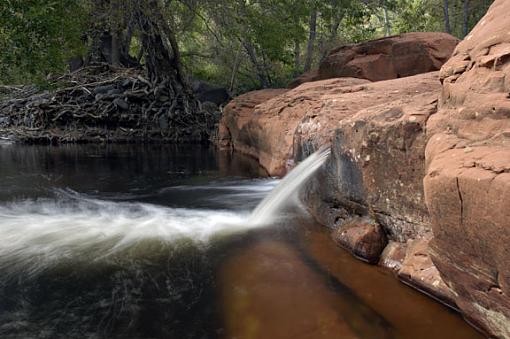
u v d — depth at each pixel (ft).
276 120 37.19
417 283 12.63
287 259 15.48
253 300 12.45
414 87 25.75
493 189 8.11
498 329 9.43
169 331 11.14
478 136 10.34
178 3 69.87
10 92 76.64
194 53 97.86
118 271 14.79
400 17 109.81
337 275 13.98
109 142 70.79
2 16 31.19
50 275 14.51
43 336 11.02
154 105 72.43
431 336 10.34
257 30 62.80
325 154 20.94
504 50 10.91
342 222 18.28
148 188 31.53
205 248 16.92
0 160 47.42
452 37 52.90
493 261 8.52
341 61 59.67
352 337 10.41
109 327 11.37
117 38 85.30
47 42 35.70
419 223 13.85
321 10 74.13
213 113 77.71
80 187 32.04
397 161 14.46
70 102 71.92
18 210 23.89
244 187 31.19
